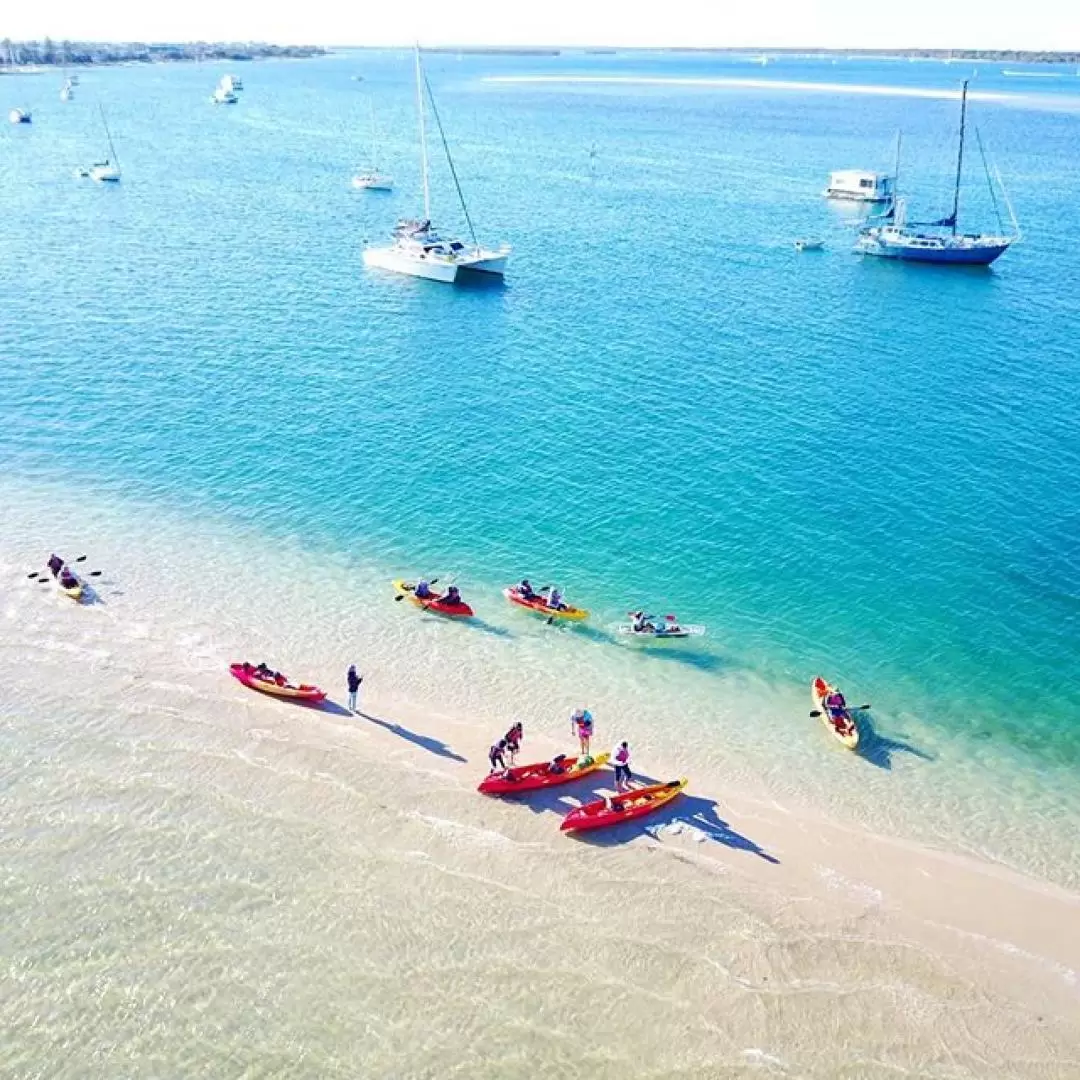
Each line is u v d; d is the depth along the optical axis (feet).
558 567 144.97
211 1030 73.00
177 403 200.75
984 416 200.34
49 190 423.23
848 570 145.48
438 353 234.79
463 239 350.84
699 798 101.09
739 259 334.03
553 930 83.10
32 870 85.97
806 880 90.89
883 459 180.55
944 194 451.53
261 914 82.89
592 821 94.63
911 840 97.14
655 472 174.60
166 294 275.18
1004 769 108.27
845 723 111.14
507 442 185.88
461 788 99.86
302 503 161.38
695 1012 76.43
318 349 235.61
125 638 123.54
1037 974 82.33
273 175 483.92
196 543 147.74
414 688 116.67
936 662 126.21
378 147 597.93
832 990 79.25
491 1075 70.64
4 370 214.07
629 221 390.83
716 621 133.08
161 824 92.07
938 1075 72.90
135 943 79.56
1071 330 257.75
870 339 249.75
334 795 97.35
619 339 247.50
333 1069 70.54
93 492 162.40
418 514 158.81
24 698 110.32
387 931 81.97
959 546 151.94
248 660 120.57
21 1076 69.15
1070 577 144.25
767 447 185.16
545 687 118.21
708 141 647.56
